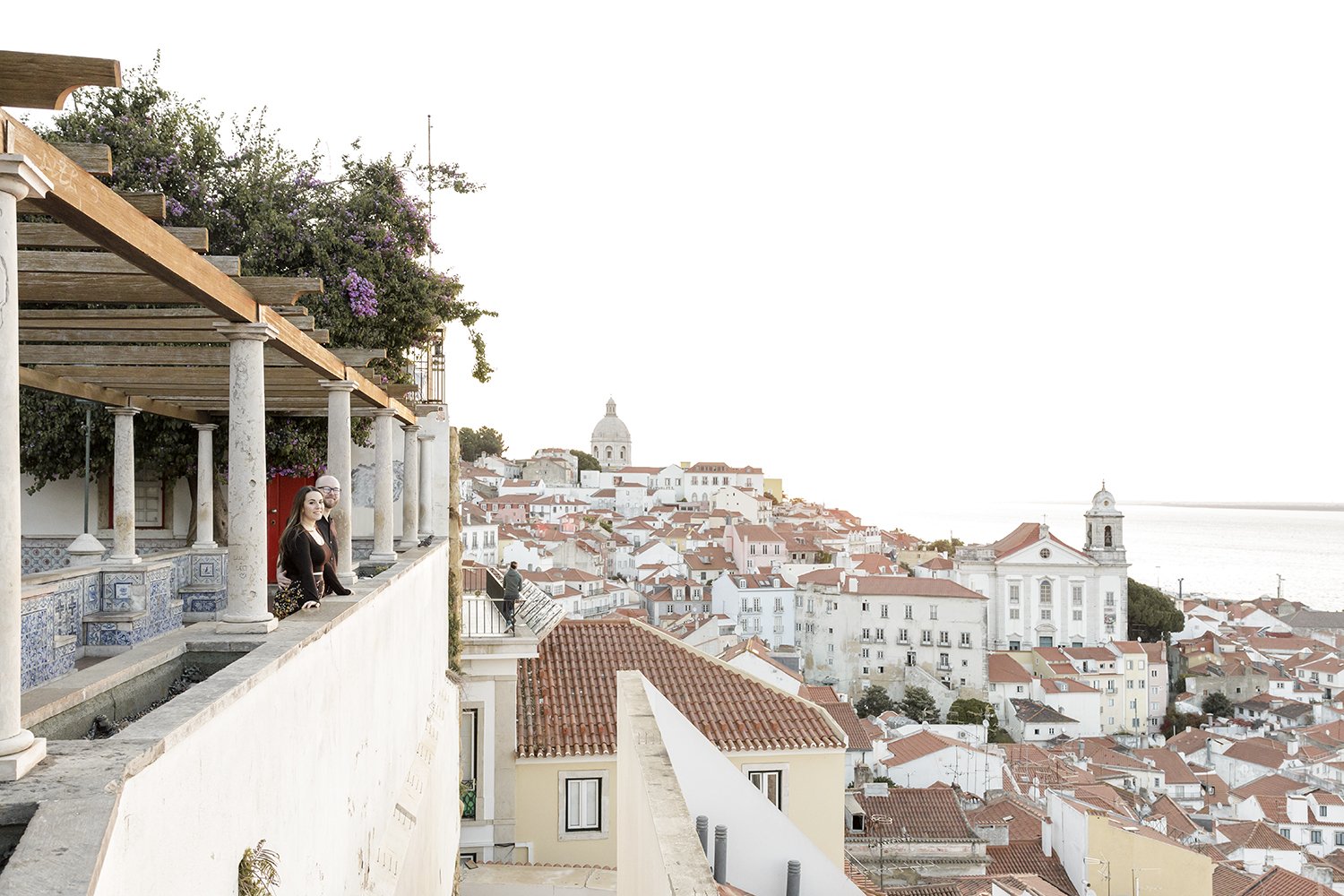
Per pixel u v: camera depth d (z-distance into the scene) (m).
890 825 35.41
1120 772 61.94
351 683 5.68
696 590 111.44
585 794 14.70
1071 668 96.19
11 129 2.55
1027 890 21.61
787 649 98.12
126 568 7.82
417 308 13.41
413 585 8.97
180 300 4.64
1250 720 88.62
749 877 6.57
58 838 2.06
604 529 155.50
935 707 89.56
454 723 13.02
